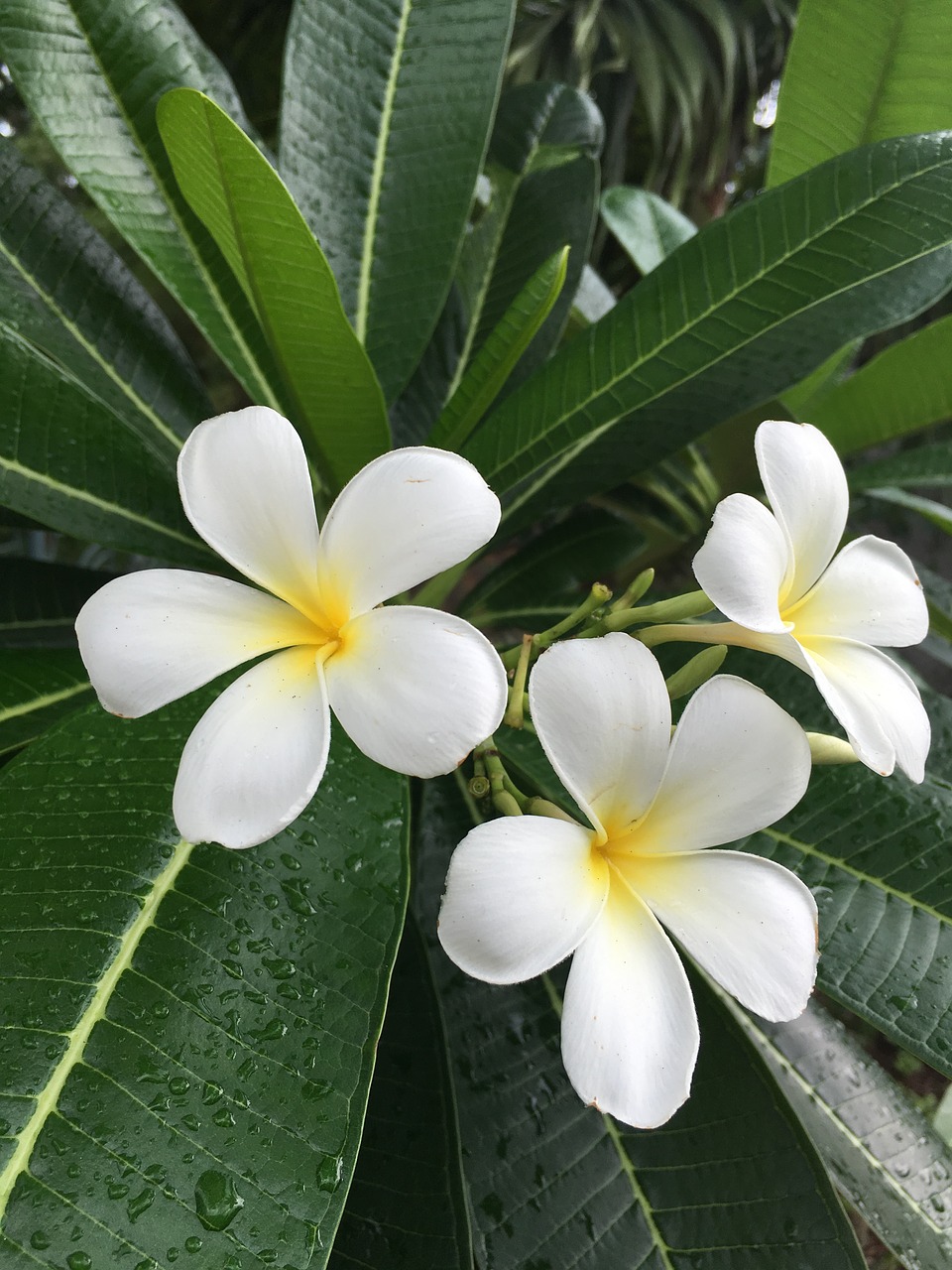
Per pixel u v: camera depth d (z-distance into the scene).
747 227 0.27
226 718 0.16
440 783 0.29
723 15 1.05
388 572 0.17
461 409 0.28
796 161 0.36
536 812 0.19
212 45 0.92
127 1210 0.14
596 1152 0.23
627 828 0.17
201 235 0.30
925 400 0.37
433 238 0.32
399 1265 0.20
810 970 0.16
